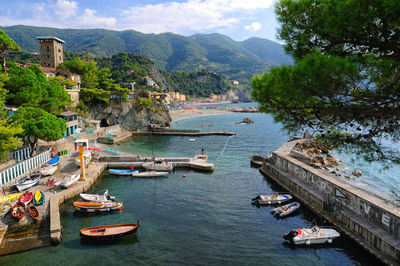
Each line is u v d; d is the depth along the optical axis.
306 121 15.68
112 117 103.69
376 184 44.78
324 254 25.92
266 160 57.34
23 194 33.75
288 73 12.70
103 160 55.72
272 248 26.92
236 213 34.50
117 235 27.62
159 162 54.56
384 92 12.62
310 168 40.62
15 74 52.56
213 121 154.25
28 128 41.53
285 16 15.35
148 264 24.25
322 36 13.71
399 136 14.13
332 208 31.36
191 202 37.81
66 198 36.94
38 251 25.38
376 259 24.55
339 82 11.62
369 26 12.23
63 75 85.50
